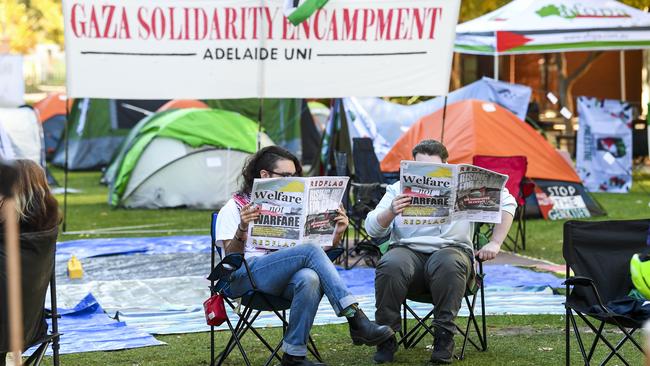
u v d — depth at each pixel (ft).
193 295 36.83
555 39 71.82
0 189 19.69
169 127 67.82
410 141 60.13
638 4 99.76
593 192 76.18
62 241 51.80
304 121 98.27
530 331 30.25
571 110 109.29
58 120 112.47
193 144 67.21
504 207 27.07
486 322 31.60
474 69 128.47
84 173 99.66
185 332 30.45
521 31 71.87
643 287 22.88
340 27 45.83
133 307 34.50
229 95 46.24
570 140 98.73
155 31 46.06
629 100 125.90
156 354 27.63
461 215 25.80
